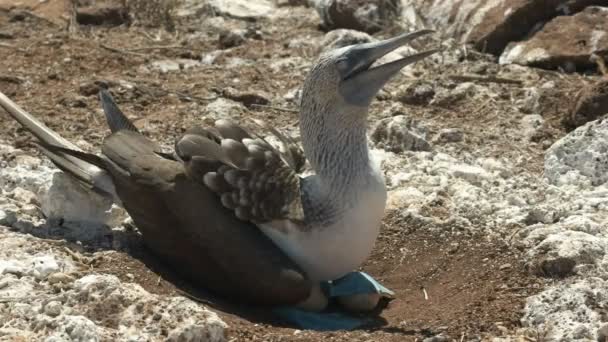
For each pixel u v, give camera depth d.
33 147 15.50
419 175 14.67
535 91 17.55
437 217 13.45
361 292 11.89
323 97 11.73
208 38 20.81
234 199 11.55
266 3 22.58
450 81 18.20
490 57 19.30
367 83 11.66
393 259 12.93
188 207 11.63
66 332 10.10
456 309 11.57
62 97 17.48
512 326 11.08
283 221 11.56
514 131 16.67
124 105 17.44
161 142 15.80
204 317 10.45
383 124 16.00
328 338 10.62
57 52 19.55
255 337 10.53
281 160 11.85
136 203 11.98
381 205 11.74
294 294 11.41
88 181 12.69
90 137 16.06
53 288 11.09
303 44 20.02
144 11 21.59
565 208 13.52
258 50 19.98
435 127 16.62
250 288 11.39
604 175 14.65
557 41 18.84
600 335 10.56
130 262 11.85
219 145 11.79
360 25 20.48
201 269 11.60
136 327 10.36
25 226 12.79
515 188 14.45
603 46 18.50
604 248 12.05
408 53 19.05
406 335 10.87
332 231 11.58
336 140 11.70
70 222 12.88
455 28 20.03
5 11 21.42
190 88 18.08
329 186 11.66
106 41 20.41
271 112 17.27
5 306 10.74
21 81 18.22
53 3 21.69
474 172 14.73
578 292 11.23
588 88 16.73
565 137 14.99
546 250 12.26
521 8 19.34
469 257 12.66
